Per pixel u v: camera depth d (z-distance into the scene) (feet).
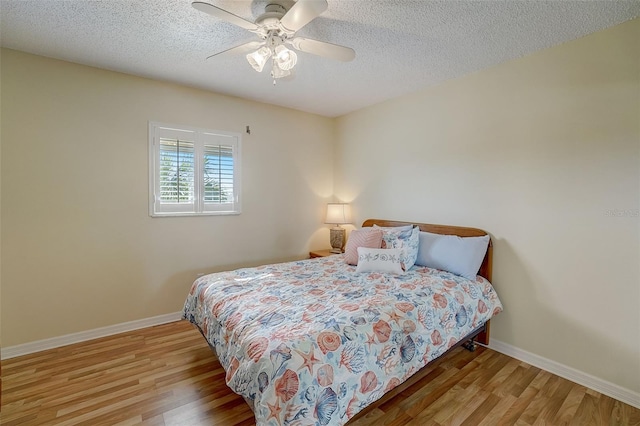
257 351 4.29
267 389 3.92
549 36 6.48
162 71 8.46
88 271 8.32
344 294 6.35
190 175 9.82
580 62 6.48
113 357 7.39
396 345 5.18
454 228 8.79
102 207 8.45
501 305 7.77
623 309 6.01
